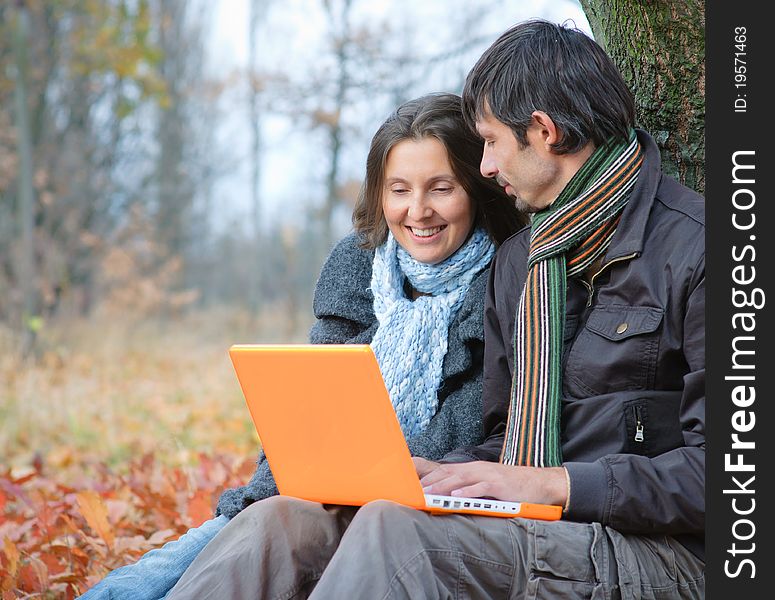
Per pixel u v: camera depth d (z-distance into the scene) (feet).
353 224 15.79
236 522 11.51
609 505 10.96
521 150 12.48
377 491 11.05
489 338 13.58
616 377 11.66
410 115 14.46
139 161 114.52
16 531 18.24
